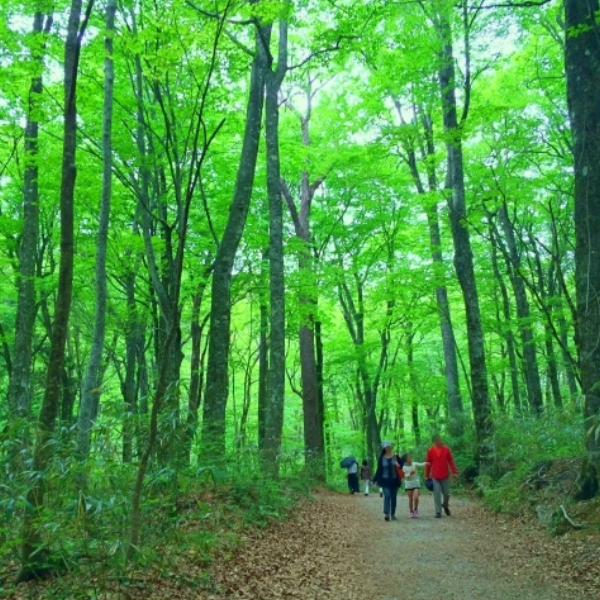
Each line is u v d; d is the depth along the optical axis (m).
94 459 6.19
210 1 7.28
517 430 14.70
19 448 6.41
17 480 6.11
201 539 7.45
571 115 9.21
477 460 17.33
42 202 16.84
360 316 27.70
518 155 17.88
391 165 23.86
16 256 18.41
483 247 24.41
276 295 15.15
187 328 26.19
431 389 27.27
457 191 16.52
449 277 20.59
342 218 25.59
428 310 22.36
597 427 7.91
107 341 23.22
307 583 7.27
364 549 9.52
